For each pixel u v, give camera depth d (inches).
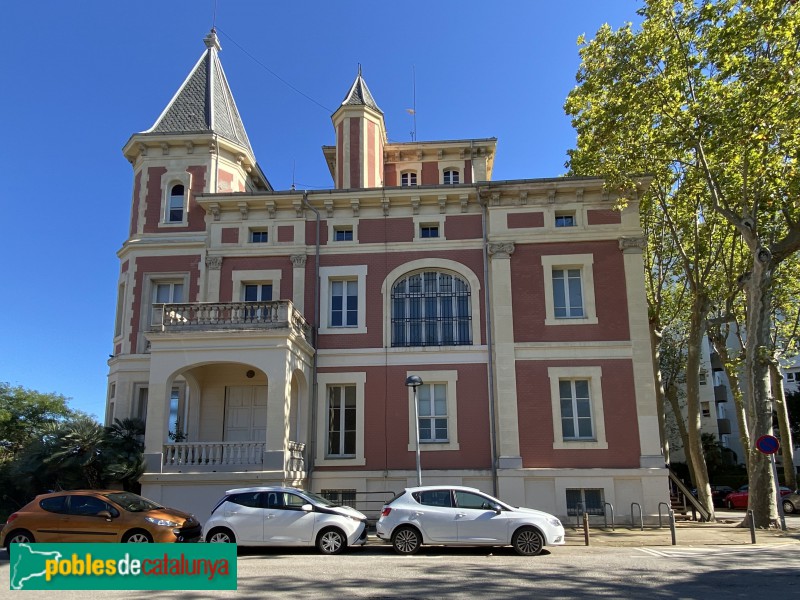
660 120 787.4
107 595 357.1
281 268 877.2
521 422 797.9
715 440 1812.3
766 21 675.4
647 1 743.7
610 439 785.6
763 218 890.7
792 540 621.9
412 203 882.8
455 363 829.2
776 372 1135.0
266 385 839.1
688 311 1232.2
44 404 1285.7
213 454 727.1
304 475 780.0
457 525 522.3
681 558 496.7
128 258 904.3
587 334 820.0
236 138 1006.4
